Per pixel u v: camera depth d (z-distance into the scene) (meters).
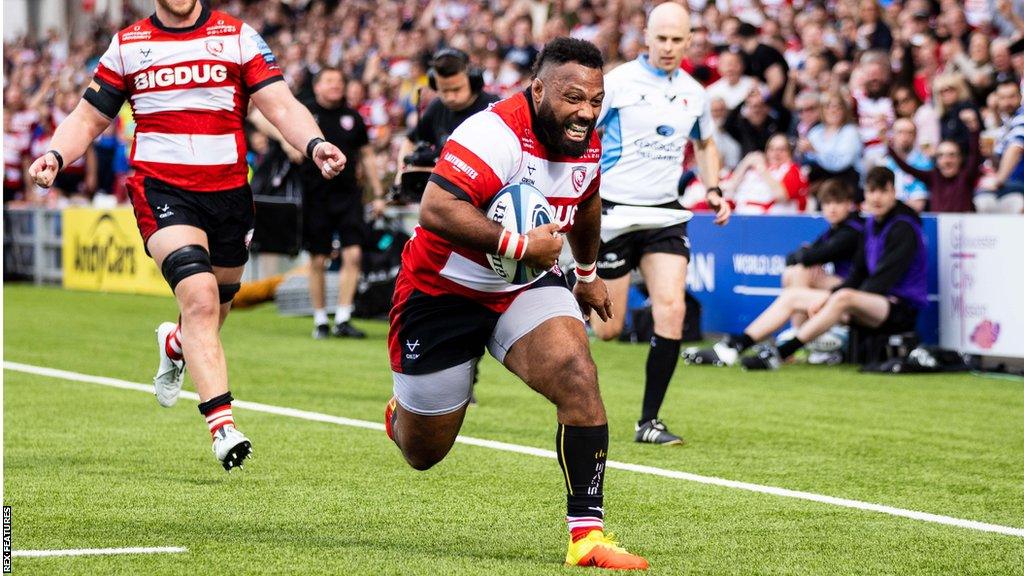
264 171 42.66
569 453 14.77
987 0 47.84
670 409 28.38
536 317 15.02
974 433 25.36
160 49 18.33
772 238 39.34
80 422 25.73
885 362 34.88
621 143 24.06
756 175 42.62
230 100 18.61
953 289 35.62
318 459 21.95
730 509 18.41
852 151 41.72
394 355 15.77
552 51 14.33
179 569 14.48
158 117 18.44
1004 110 39.56
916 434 25.22
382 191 46.84
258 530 16.67
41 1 109.81
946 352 35.25
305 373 33.78
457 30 63.16
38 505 18.11
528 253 13.97
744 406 28.84
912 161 41.59
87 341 40.44
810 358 37.16
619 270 24.33
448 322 15.32
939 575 14.73
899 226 34.75
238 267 19.48
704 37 49.56
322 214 41.84
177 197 18.52
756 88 44.97
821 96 43.00
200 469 20.98
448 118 29.22
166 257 18.05
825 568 14.98
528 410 27.92
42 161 17.67
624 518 17.78
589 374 14.73
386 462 21.72
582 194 15.18
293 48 74.50
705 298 41.41
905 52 43.34
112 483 19.75
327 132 41.34
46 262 64.31
